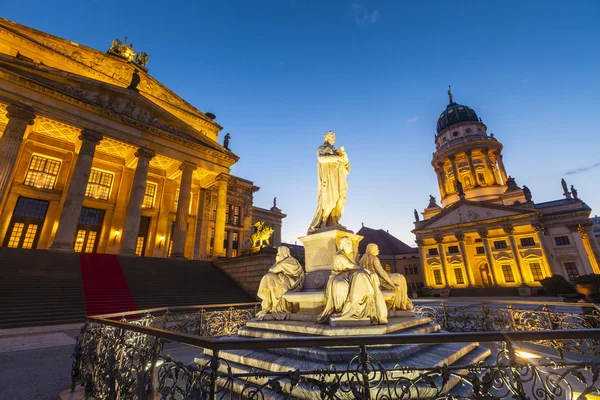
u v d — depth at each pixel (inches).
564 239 1551.4
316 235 233.3
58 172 969.5
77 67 1011.9
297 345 77.0
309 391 123.3
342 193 251.8
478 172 2049.7
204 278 791.7
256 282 747.4
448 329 367.9
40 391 174.4
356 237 241.1
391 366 136.6
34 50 935.7
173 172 1170.0
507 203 1817.2
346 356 143.5
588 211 1507.1
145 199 1153.4
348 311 170.9
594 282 549.0
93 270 641.6
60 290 520.1
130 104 957.2
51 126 859.4
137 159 980.6
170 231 1180.5
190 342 90.7
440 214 1849.2
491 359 187.9
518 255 1552.7
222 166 1164.5
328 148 259.6
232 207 1406.3
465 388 137.1
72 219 740.0
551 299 1112.8
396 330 169.5
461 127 2196.1
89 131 840.3
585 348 246.4
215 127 1425.9
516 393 87.7
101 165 1060.5
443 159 2148.1
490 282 1696.6
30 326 401.7
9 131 704.4
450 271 1777.8
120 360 134.1
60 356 263.6
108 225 1034.7
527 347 275.9
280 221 1781.5
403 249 2332.7
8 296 459.2
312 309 198.7
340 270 188.7
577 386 164.1
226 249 1328.7
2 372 212.8
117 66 1111.0
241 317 406.0
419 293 1852.9
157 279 693.9
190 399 89.2
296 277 225.8
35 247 884.6
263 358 157.6
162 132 997.2
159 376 107.9
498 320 338.6
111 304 518.6
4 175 669.3
